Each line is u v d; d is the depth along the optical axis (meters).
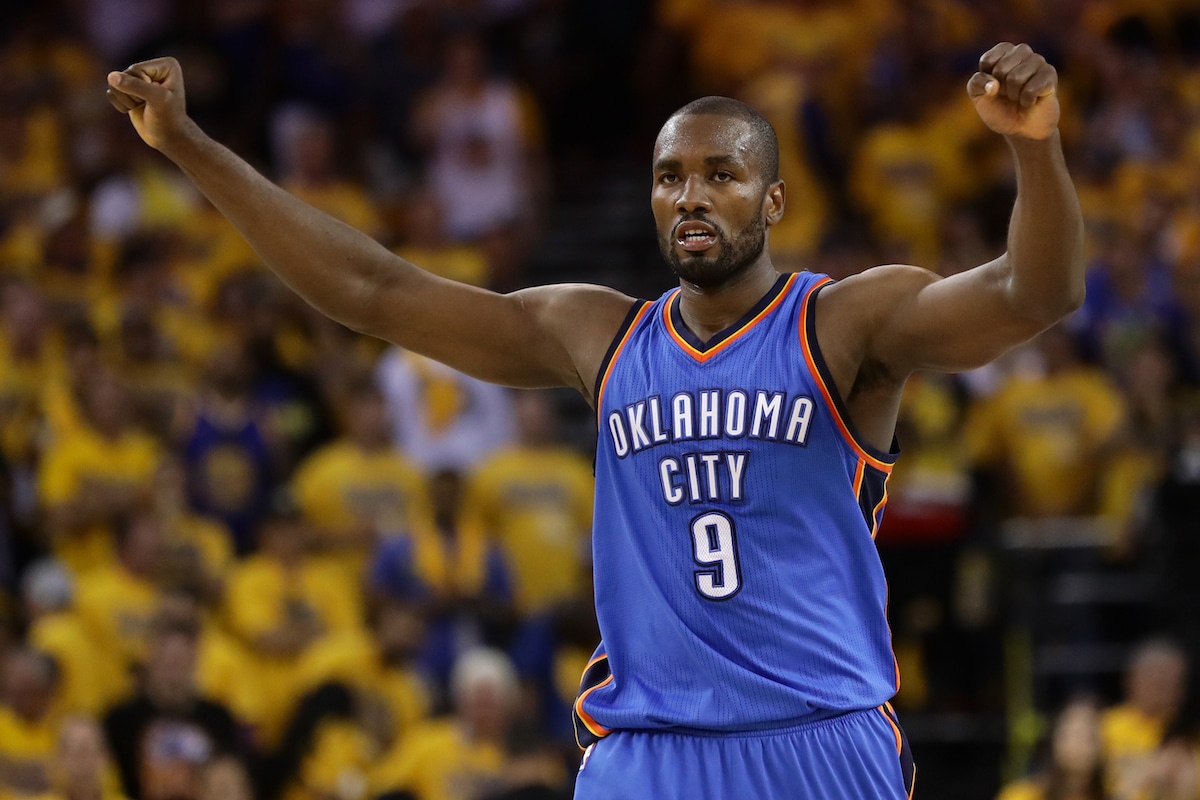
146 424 36.81
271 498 35.06
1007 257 10.87
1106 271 42.97
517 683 29.56
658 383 11.88
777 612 11.50
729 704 11.53
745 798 11.53
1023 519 37.41
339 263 12.59
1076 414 37.56
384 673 30.17
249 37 49.72
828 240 44.31
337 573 32.66
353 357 40.59
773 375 11.65
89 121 44.44
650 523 11.80
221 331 39.94
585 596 32.75
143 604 30.38
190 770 26.22
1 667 27.83
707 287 11.83
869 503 11.95
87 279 40.31
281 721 30.28
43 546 33.09
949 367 11.42
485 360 12.79
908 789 12.07
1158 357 38.00
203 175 12.45
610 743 11.99
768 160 11.81
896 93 49.69
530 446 36.34
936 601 34.03
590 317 12.48
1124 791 27.97
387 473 34.75
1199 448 36.00
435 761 28.33
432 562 32.94
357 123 49.88
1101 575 35.06
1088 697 30.17
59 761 25.78
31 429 34.97
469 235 46.28
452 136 46.75
